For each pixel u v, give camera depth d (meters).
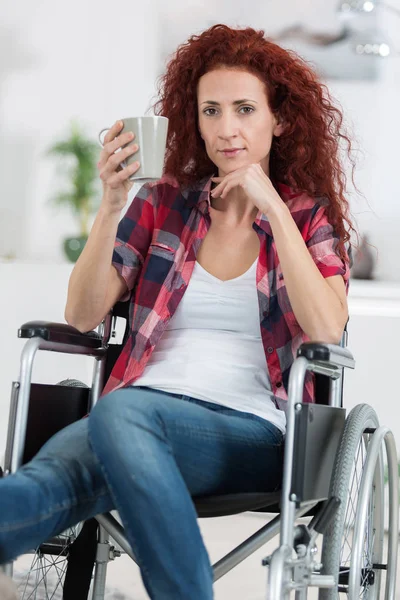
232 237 2.37
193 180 2.49
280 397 2.22
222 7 5.48
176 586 1.74
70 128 5.58
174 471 1.80
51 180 5.57
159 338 2.29
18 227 5.59
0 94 5.60
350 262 2.48
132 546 1.78
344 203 2.52
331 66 5.38
